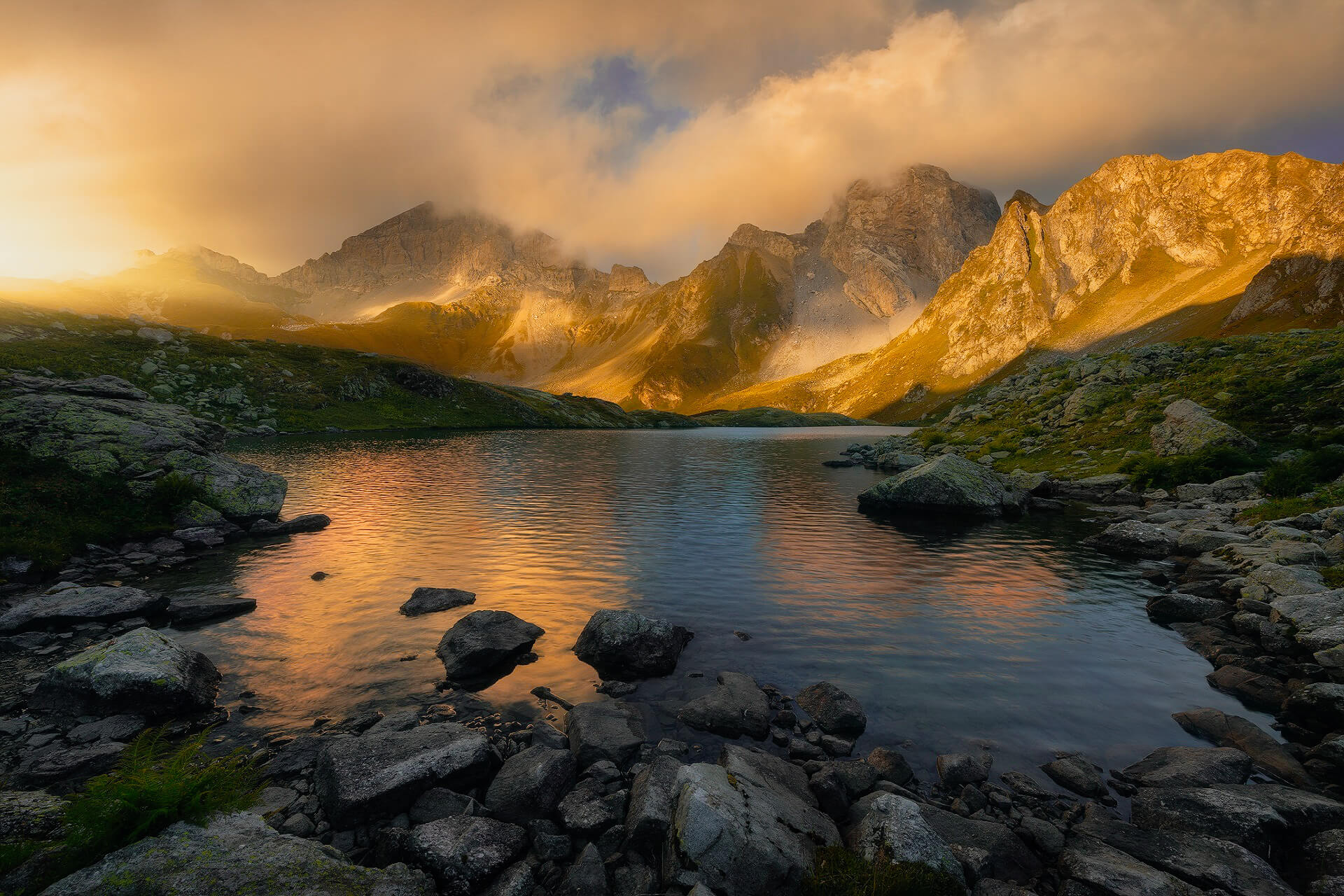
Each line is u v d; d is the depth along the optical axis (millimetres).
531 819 11148
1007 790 12156
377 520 41031
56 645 19219
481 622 19953
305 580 27078
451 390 196000
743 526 39438
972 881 9453
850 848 10062
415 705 15797
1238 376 59125
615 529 38406
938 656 19031
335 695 16328
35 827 9484
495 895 9016
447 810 11125
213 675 17109
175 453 38750
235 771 10641
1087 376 81750
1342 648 16125
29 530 28625
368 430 154750
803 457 98000
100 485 33750
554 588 26094
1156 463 46812
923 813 10938
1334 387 48969
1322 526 27547
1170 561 29797
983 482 45500
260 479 41375
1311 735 14008
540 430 185375
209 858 8453
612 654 18172
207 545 33000
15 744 13492
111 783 9266
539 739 13922
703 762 12969
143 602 22094
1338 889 8906
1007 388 101375
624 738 13695
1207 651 19047
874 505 47375
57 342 141875
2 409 35688
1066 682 17141
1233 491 38812
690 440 152625
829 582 27141
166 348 155750
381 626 21516
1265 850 10055
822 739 14016
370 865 9961
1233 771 12266
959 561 30625
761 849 9109
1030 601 24453
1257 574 22766
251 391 151750
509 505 47781
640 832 10188
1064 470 55500
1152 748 13797
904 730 14617
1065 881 9438
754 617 22688
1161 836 10289
